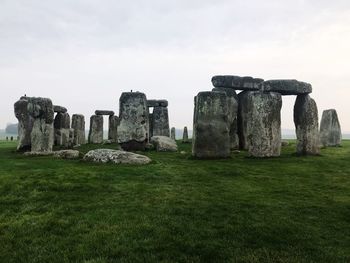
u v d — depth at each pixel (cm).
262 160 1908
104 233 923
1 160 1922
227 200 1184
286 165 1769
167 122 3750
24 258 814
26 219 1023
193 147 2012
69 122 3281
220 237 910
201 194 1244
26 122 2506
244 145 2645
